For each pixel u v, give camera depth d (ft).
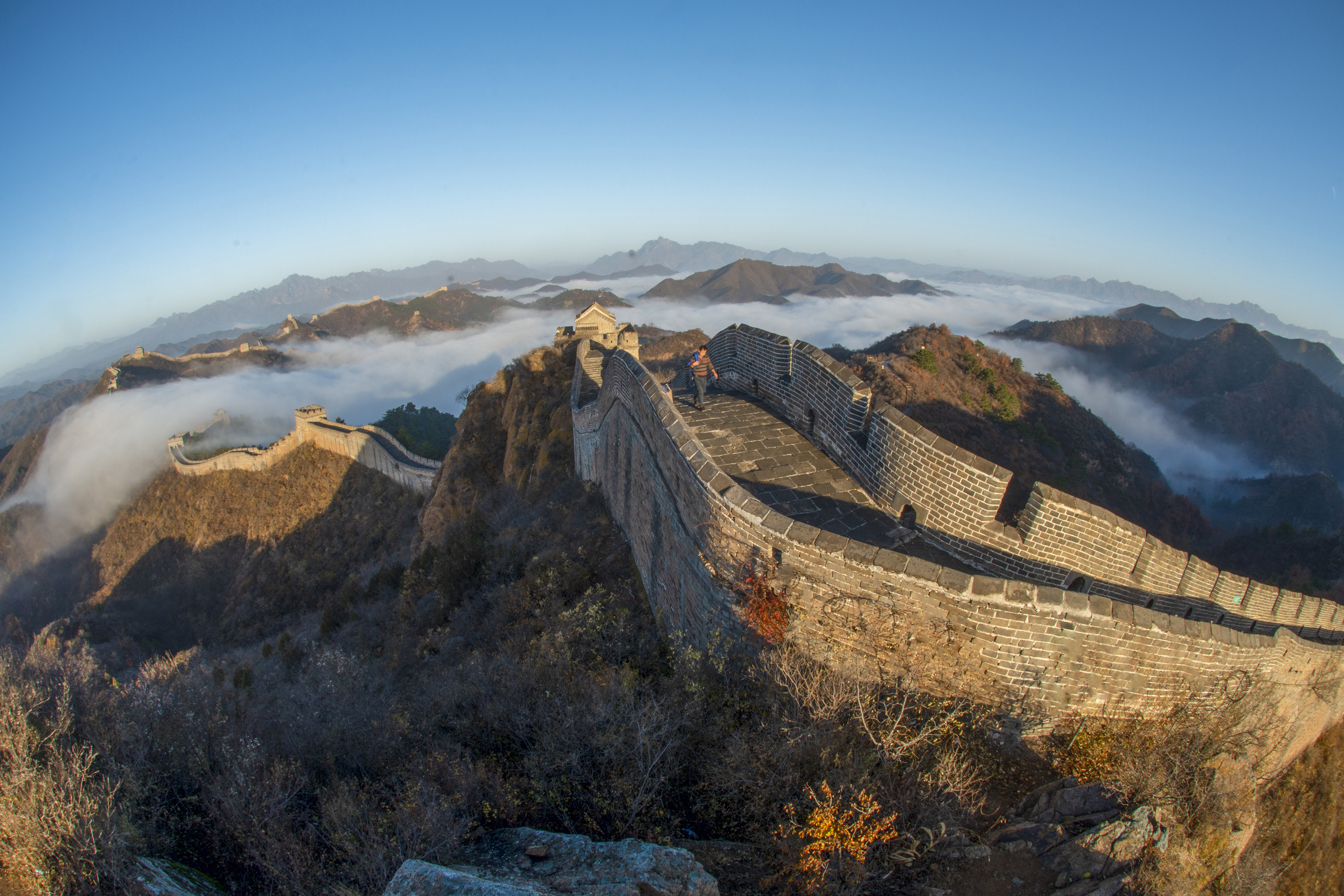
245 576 215.72
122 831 21.65
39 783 22.02
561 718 25.72
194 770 26.96
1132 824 19.21
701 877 17.60
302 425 249.34
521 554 65.67
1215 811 20.85
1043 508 28.48
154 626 209.77
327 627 100.83
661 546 39.88
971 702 24.22
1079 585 30.22
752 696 25.93
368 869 20.22
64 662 45.85
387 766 27.55
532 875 18.28
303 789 26.94
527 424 130.00
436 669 47.57
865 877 17.43
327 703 41.27
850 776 19.75
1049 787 21.31
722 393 50.90
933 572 23.66
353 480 226.17
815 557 25.49
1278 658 28.19
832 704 22.45
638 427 46.91
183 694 37.78
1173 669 24.80
